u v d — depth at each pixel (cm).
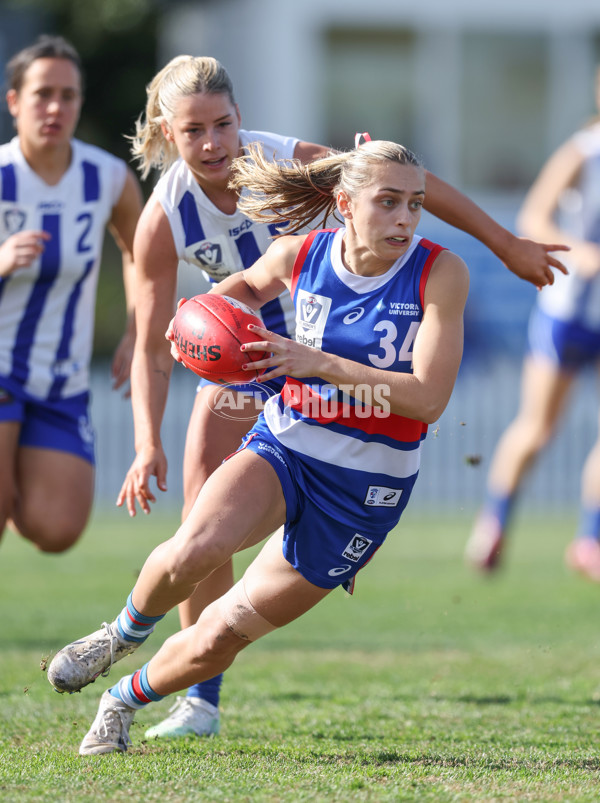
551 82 6238
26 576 3191
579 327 3344
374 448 1285
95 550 3747
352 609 2767
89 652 1320
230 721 1591
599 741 1459
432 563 3556
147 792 1135
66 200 2000
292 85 6125
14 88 1966
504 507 3375
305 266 1309
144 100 6975
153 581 1249
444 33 6156
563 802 1118
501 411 5066
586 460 5091
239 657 2183
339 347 1284
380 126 6212
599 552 3281
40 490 1989
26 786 1162
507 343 5522
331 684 1908
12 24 5222
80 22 6856
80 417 2053
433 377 1227
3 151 1997
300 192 1379
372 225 1221
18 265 1802
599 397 5094
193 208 1499
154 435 1476
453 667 2078
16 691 1764
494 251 1572
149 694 1356
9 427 1948
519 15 6175
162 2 6769
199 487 1517
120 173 2058
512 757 1346
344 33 6138
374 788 1166
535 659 2159
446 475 5081
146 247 1506
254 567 1320
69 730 1490
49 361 2006
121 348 2062
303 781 1195
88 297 2056
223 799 1111
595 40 6216
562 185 3272
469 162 6253
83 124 7094
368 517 1305
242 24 6222
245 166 1396
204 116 1421
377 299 1270
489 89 6225
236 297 1368
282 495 1280
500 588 3097
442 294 1249
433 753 1367
